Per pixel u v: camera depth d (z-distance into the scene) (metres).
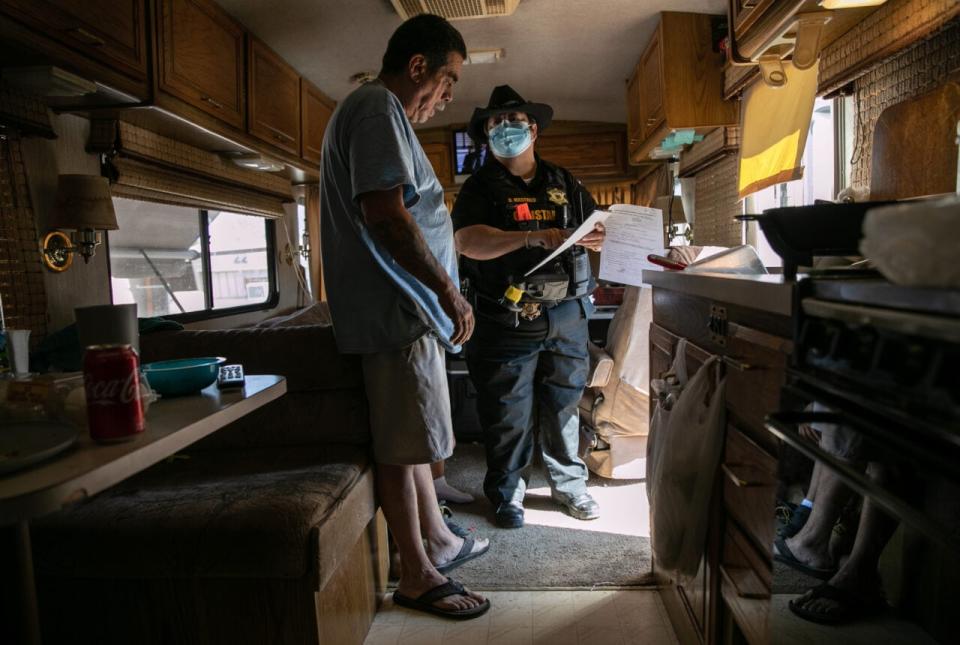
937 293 0.50
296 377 1.78
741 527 1.12
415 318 1.60
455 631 1.65
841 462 0.69
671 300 1.65
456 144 4.73
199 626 1.32
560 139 4.73
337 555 1.34
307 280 4.80
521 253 2.30
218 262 4.04
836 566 0.76
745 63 1.79
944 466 0.52
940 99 1.34
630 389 2.65
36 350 1.75
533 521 2.35
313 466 1.58
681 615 1.54
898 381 0.55
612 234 2.21
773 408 0.95
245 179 3.49
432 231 1.68
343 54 3.27
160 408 1.03
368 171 1.44
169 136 2.65
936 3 1.34
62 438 0.81
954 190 1.30
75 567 1.26
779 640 0.91
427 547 1.94
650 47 3.11
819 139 2.24
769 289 0.91
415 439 1.63
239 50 2.76
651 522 1.79
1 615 0.90
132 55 1.98
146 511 1.30
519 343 2.31
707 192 3.25
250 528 1.24
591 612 1.71
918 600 0.63
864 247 0.60
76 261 2.20
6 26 1.51
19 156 1.94
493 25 3.02
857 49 1.68
